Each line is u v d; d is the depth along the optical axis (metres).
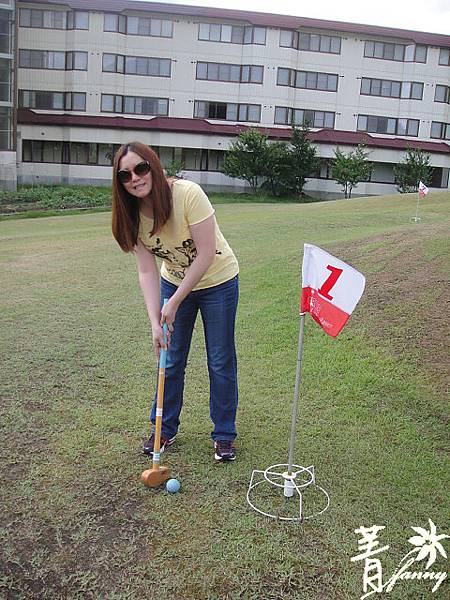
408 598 2.60
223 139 38.62
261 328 6.22
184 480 3.42
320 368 5.12
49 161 38.56
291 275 8.20
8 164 32.84
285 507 3.19
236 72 38.91
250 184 39.28
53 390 4.67
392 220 15.77
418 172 38.84
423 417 4.23
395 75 40.38
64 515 3.07
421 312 5.96
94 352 5.59
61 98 38.22
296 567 2.75
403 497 3.30
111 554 2.80
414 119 40.84
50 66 37.88
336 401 4.52
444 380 4.68
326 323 3.09
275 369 5.16
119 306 7.28
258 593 2.59
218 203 32.25
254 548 2.86
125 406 4.40
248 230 13.79
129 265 9.81
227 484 3.39
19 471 3.47
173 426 3.78
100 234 14.52
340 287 3.03
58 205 27.27
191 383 4.89
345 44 39.53
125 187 3.21
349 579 2.69
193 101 38.84
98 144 38.44
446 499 3.29
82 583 2.62
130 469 3.52
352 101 40.25
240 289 7.78
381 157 40.22
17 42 33.78
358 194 40.81
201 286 3.50
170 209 3.24
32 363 5.26
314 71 39.62
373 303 6.38
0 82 32.81
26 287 8.26
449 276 6.95
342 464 3.63
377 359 5.15
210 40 38.38
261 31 38.25
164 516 3.09
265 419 4.23
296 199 37.97
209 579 2.66
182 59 38.34
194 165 39.50
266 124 39.34
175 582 2.64
